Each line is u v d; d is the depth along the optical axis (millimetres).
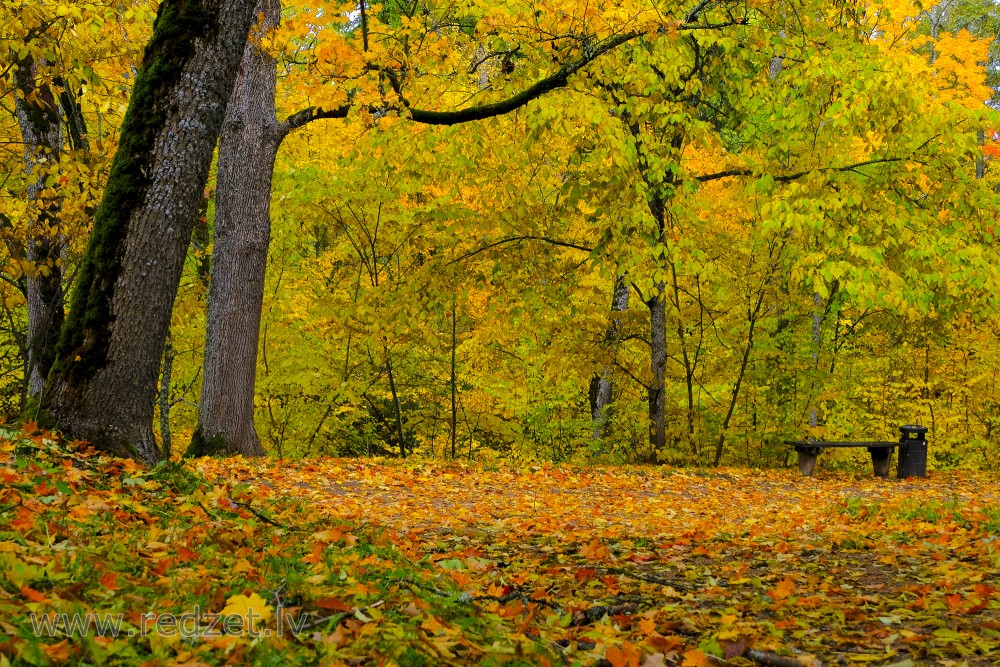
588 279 15586
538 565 5488
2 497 4113
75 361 6387
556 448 17375
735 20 12398
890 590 4801
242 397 11305
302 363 14750
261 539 4789
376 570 4148
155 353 6598
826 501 10570
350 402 16141
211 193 13391
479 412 17078
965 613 4098
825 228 11617
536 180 14305
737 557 6098
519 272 13914
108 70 10281
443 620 3211
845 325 18547
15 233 9266
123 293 6410
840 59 12023
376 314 13195
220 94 6637
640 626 3613
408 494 9078
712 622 3963
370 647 2713
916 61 13297
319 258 15727
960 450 18078
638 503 9578
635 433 16359
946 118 12367
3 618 2391
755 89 13648
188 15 6508
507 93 11609
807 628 3881
